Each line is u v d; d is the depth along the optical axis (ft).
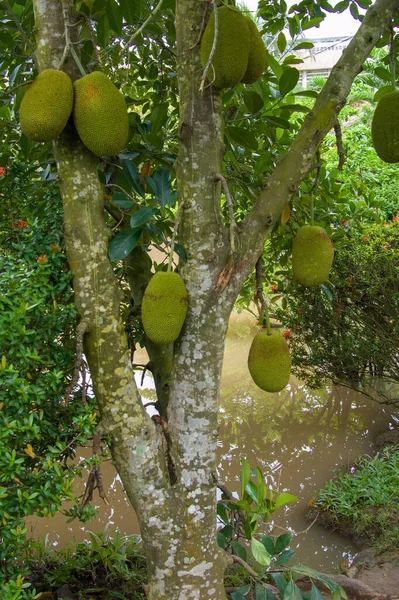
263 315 7.17
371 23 5.80
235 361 20.67
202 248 5.68
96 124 5.26
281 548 7.16
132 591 7.79
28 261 5.60
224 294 5.74
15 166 7.61
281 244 10.37
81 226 5.66
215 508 6.07
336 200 11.90
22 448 5.63
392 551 9.51
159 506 5.78
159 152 7.98
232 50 5.27
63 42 5.68
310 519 11.34
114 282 5.79
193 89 5.69
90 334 5.66
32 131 5.14
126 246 5.78
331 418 16.30
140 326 7.68
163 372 7.45
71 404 5.74
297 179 5.83
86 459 5.48
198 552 5.87
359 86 36.45
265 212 5.78
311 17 9.56
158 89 10.05
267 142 9.42
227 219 10.78
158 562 5.87
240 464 13.88
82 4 6.70
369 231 14.70
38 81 5.16
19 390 4.99
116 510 11.40
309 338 15.72
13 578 5.49
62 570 8.05
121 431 5.69
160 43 8.61
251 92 7.25
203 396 5.80
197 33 5.70
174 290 5.32
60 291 5.64
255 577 7.16
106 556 8.15
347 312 14.84
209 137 5.72
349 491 11.67
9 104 8.44
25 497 5.06
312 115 5.82
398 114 5.76
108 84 5.33
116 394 5.67
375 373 15.56
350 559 9.94
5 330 5.02
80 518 5.73
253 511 6.91
